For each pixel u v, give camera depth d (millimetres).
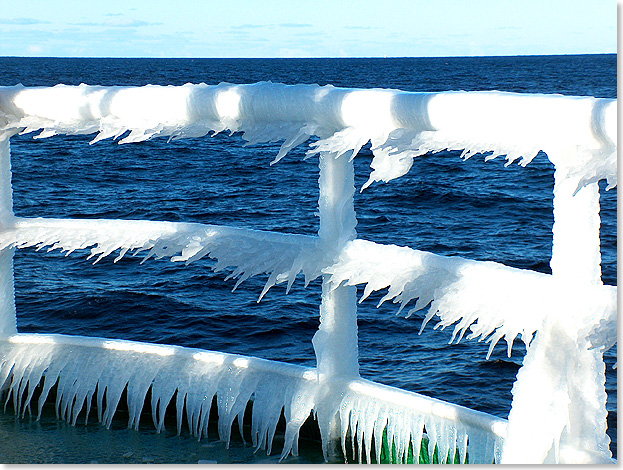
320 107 3711
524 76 156125
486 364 9812
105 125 4398
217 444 4773
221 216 24188
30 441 4887
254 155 41188
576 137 2980
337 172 4023
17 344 5344
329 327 4391
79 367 5125
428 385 9336
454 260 3533
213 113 4070
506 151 3178
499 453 3754
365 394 4312
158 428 4949
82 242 4777
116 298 13148
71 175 32844
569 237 3154
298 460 4488
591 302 3100
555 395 3195
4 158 4988
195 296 13289
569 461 3219
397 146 3418
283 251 4238
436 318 11539
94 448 4777
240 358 4777
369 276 3818
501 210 22906
